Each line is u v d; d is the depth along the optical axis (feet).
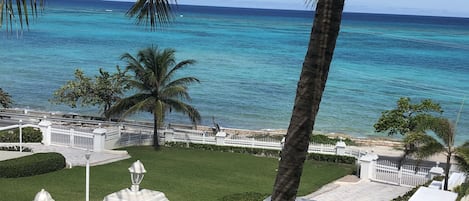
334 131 145.48
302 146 19.29
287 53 324.39
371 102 185.98
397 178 77.15
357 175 81.46
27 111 137.69
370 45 407.44
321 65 18.67
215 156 90.84
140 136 97.50
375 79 239.71
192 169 79.00
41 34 382.63
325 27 18.40
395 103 184.75
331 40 18.56
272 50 338.95
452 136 66.33
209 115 161.38
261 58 296.51
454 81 241.55
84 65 246.47
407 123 100.01
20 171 65.67
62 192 60.03
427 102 100.89
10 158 72.18
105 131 87.56
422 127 69.82
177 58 279.49
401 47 397.60
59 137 88.22
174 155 89.61
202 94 190.70
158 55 95.61
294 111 19.33
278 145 95.20
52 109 159.53
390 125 101.04
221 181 72.38
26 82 202.28
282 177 19.63
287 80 223.92
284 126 150.41
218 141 98.17
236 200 57.72
